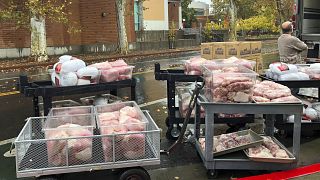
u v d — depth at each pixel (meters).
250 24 44.88
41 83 5.97
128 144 4.14
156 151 4.21
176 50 28.00
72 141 4.05
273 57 20.55
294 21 10.27
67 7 24.36
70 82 5.30
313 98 7.29
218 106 4.43
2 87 11.56
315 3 10.80
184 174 4.70
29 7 18.36
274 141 5.10
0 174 4.75
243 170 4.72
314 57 9.89
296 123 4.50
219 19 41.69
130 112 4.70
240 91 4.70
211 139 4.48
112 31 27.12
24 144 4.02
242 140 4.89
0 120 7.32
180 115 5.95
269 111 4.43
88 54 24.12
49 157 4.05
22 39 21.20
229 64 5.53
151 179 4.55
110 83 5.57
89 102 6.21
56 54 23.69
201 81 5.72
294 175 4.50
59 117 4.75
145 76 13.62
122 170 4.19
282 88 5.03
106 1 26.59
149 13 33.53
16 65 17.02
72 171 4.07
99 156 4.13
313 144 5.70
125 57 22.28
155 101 8.98
